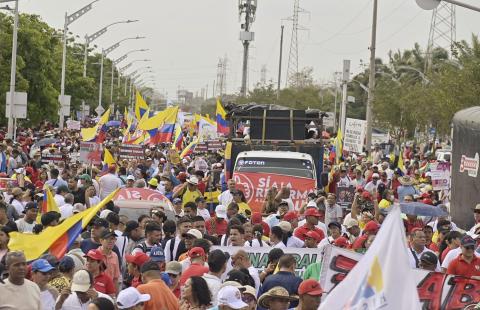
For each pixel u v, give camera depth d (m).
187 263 19.69
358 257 16.39
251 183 38.41
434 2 31.47
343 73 92.44
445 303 16.64
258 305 16.91
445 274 16.69
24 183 34.47
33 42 87.50
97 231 20.69
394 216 11.09
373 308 10.93
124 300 14.80
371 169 45.88
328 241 23.27
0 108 84.12
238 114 44.75
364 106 170.25
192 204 26.50
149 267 16.11
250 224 23.64
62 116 90.31
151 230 21.23
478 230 25.38
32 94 89.12
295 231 24.28
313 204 28.70
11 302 15.78
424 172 54.38
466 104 71.19
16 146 49.31
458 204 36.91
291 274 17.92
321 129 44.53
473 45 73.38
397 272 10.93
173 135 63.03
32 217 24.30
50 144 56.16
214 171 45.09
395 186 44.88
